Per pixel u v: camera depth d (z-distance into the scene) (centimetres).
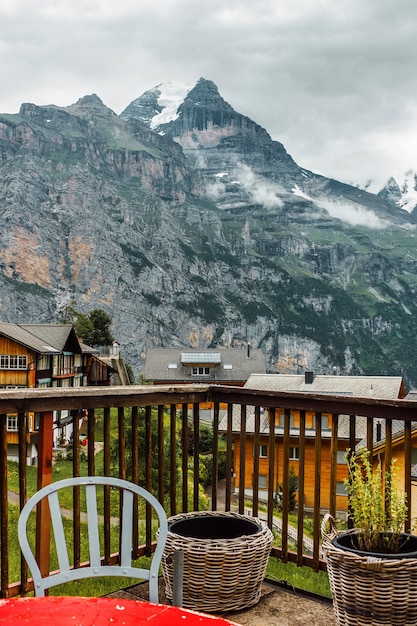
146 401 449
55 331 5178
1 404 364
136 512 455
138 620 192
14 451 3753
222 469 4081
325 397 433
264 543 393
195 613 199
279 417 3738
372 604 323
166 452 1727
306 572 457
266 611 389
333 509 435
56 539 255
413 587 323
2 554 375
